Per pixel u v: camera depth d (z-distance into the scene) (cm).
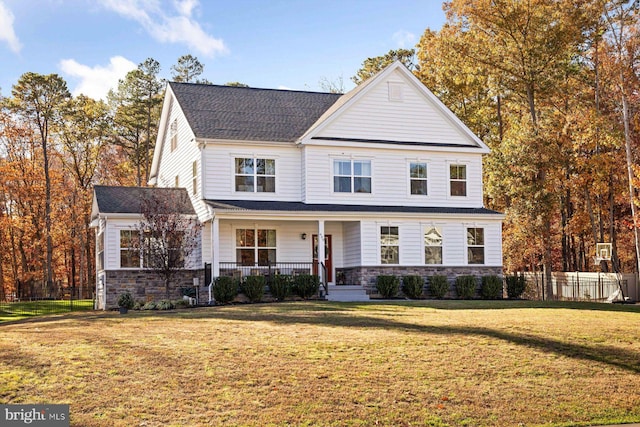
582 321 1920
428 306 2298
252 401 1188
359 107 3123
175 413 1123
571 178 3831
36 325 1925
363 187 3106
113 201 2995
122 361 1362
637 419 1228
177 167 3381
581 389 1359
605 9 3559
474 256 3181
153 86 5794
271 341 1564
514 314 2053
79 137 5206
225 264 2895
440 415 1188
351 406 1195
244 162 2988
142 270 2912
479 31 3788
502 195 3809
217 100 3294
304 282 2748
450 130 3272
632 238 4619
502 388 1334
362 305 2284
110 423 1071
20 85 4825
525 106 4131
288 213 2819
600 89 3816
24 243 5056
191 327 1738
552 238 4644
